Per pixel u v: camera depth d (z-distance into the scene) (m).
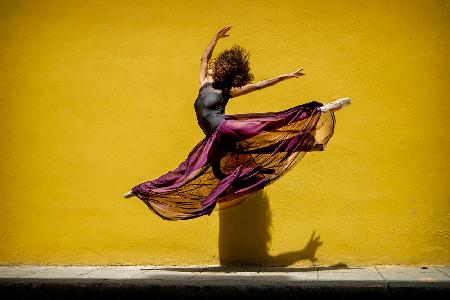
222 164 5.05
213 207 4.86
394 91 5.49
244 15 5.80
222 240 5.64
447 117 5.39
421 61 5.47
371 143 5.48
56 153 6.04
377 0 5.58
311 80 5.63
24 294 4.75
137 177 5.87
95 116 6.00
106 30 6.05
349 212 5.46
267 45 5.74
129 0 6.04
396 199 5.40
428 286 4.25
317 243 5.47
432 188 5.36
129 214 5.85
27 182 6.07
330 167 5.52
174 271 5.26
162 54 5.94
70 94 6.07
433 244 5.31
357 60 5.57
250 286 4.39
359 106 5.53
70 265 5.88
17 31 6.19
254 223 5.59
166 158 5.84
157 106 5.90
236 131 4.93
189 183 5.03
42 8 6.18
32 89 6.14
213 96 5.06
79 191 5.96
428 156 5.39
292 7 5.73
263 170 4.95
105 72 6.02
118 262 5.81
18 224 6.04
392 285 4.30
